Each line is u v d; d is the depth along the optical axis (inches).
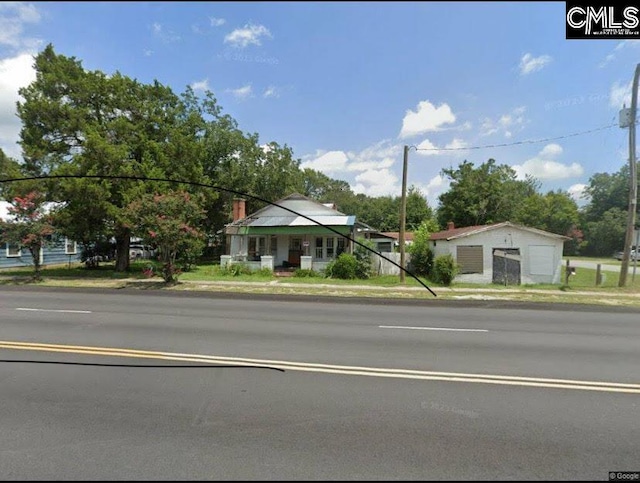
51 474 106.0
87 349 233.0
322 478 104.8
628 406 153.5
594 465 112.0
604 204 2129.7
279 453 117.3
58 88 728.3
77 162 665.6
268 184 1301.7
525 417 143.3
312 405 152.7
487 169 1596.9
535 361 214.8
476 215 1547.7
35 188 637.3
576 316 365.4
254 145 1288.1
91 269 843.4
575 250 1983.3
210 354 223.8
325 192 2353.6
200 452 117.6
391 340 262.5
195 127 992.2
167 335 272.5
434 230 1063.6
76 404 152.4
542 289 577.6
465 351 235.3
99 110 762.8
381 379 183.3
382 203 2220.7
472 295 507.2
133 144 752.3
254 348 238.7
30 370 192.9
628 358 222.1
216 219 1272.1
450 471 108.4
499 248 692.7
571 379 185.0
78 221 684.7
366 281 661.9
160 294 504.1
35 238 620.4
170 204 597.6
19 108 718.5
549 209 1910.7
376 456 116.0
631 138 574.9
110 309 382.9
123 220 639.1
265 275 739.4
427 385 175.8
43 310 375.2
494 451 119.3
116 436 127.2
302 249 933.8
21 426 134.0
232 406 151.2
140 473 106.7
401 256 669.9
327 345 247.6
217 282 624.7
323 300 470.0
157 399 157.6
